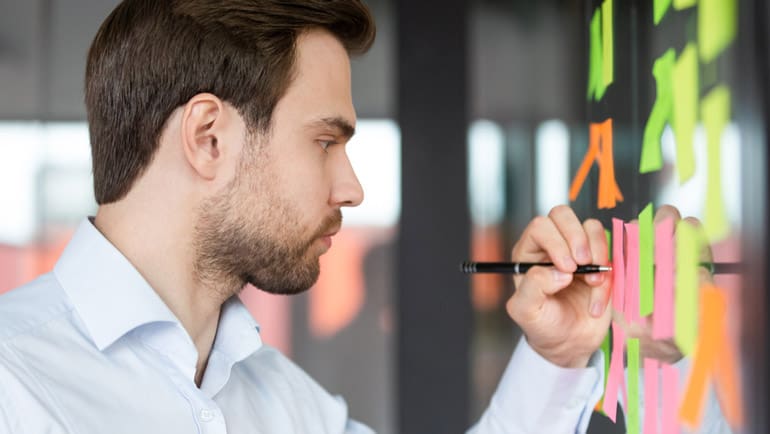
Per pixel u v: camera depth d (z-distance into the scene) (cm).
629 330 84
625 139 84
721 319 54
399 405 291
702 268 59
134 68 95
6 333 87
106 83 97
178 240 95
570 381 107
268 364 116
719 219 54
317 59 98
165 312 92
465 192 293
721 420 54
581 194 111
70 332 91
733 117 50
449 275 293
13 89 292
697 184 60
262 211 95
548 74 288
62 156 293
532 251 107
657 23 71
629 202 84
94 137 98
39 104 293
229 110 94
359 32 102
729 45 50
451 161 294
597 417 103
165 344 93
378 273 296
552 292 100
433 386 292
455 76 294
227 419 101
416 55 295
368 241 297
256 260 96
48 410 84
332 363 297
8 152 292
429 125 294
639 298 79
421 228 294
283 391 113
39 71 293
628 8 81
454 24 295
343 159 102
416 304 293
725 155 52
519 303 104
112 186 96
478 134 297
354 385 297
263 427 107
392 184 296
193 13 95
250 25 94
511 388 110
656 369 73
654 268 74
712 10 55
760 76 45
